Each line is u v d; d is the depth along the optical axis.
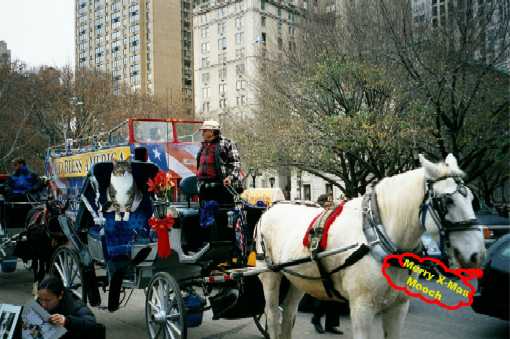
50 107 35.91
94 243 7.02
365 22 19.19
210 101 82.50
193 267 6.89
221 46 80.38
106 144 13.22
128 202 6.91
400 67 18.11
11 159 35.19
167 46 99.31
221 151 6.42
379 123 17.06
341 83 18.97
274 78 21.75
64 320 4.23
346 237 4.48
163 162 12.34
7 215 11.52
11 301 9.40
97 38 109.81
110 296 6.71
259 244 5.95
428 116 17.44
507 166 23.67
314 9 21.50
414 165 19.80
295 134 19.36
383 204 4.30
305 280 5.02
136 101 42.47
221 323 8.02
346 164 22.14
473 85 17.70
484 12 17.11
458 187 3.77
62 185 15.59
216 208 6.32
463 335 7.31
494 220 13.12
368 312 4.23
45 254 9.67
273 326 5.61
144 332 7.41
